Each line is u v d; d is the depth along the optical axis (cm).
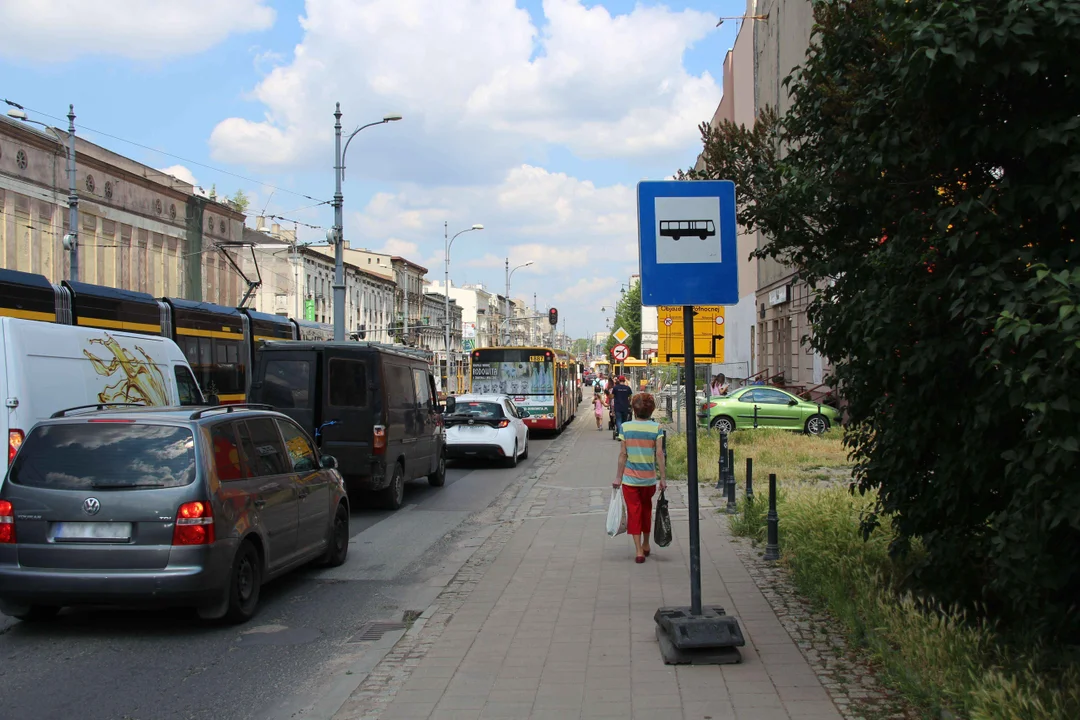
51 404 1062
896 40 516
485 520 1384
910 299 580
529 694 555
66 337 1118
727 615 664
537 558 1017
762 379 4397
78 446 739
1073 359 422
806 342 745
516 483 1872
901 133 557
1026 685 480
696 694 544
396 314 9350
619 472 995
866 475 708
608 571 931
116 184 4594
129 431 745
